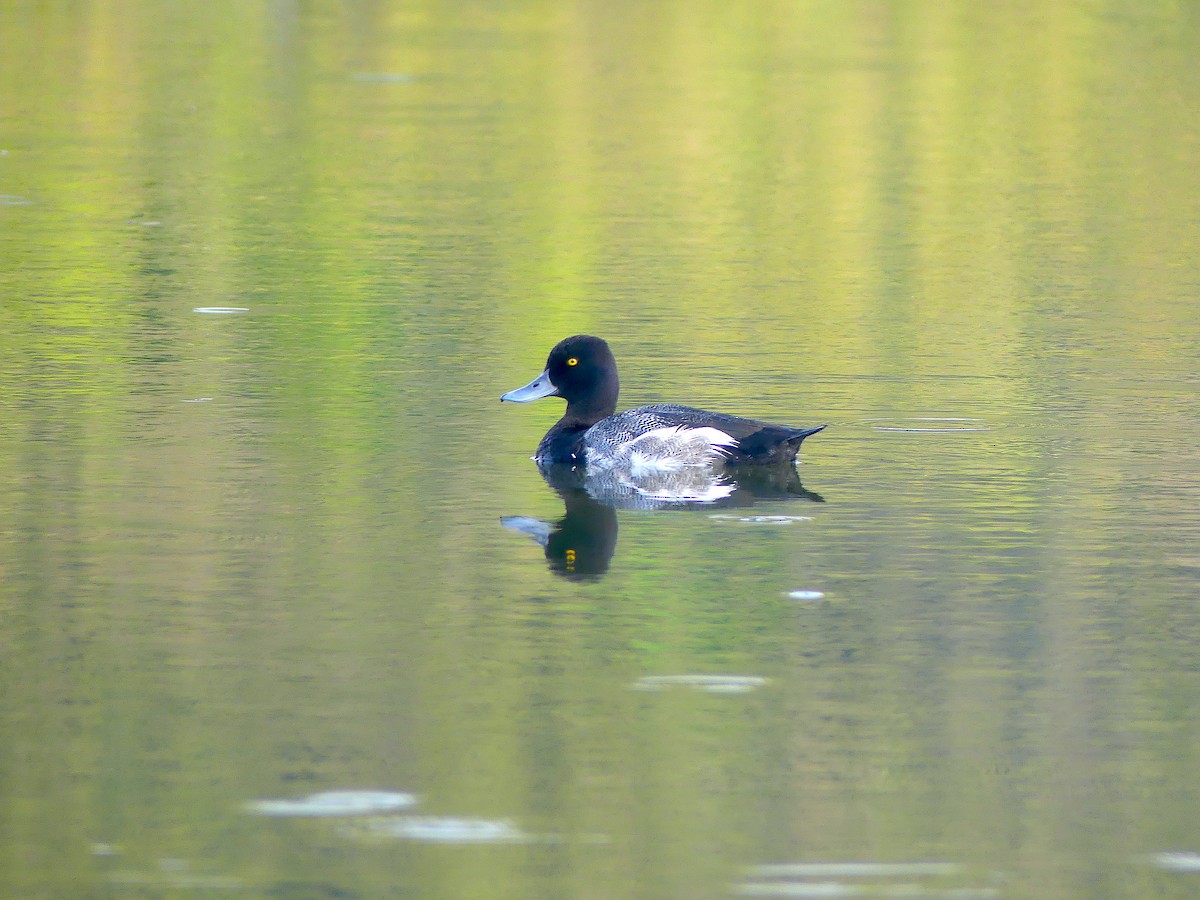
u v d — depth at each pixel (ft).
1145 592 42.83
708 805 31.45
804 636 39.75
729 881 28.84
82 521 48.26
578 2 190.19
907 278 89.40
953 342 74.54
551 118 135.64
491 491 52.70
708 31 173.68
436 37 170.19
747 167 120.26
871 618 40.98
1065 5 187.93
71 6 182.29
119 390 64.59
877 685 36.88
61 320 76.84
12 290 83.15
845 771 32.78
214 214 103.35
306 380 67.00
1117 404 63.72
